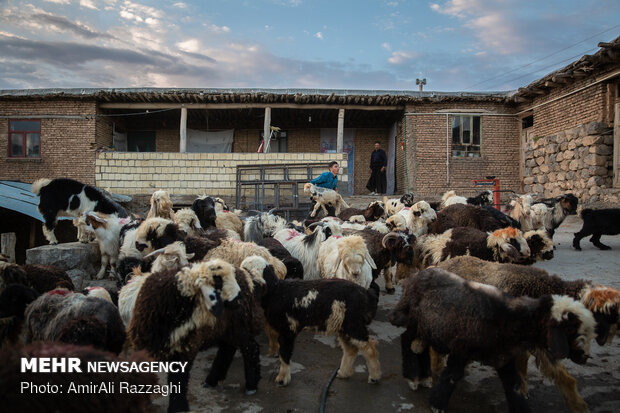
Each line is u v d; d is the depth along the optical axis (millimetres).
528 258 5652
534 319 3215
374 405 3859
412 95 17984
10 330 4008
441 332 3600
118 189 16859
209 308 3252
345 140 22156
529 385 4215
